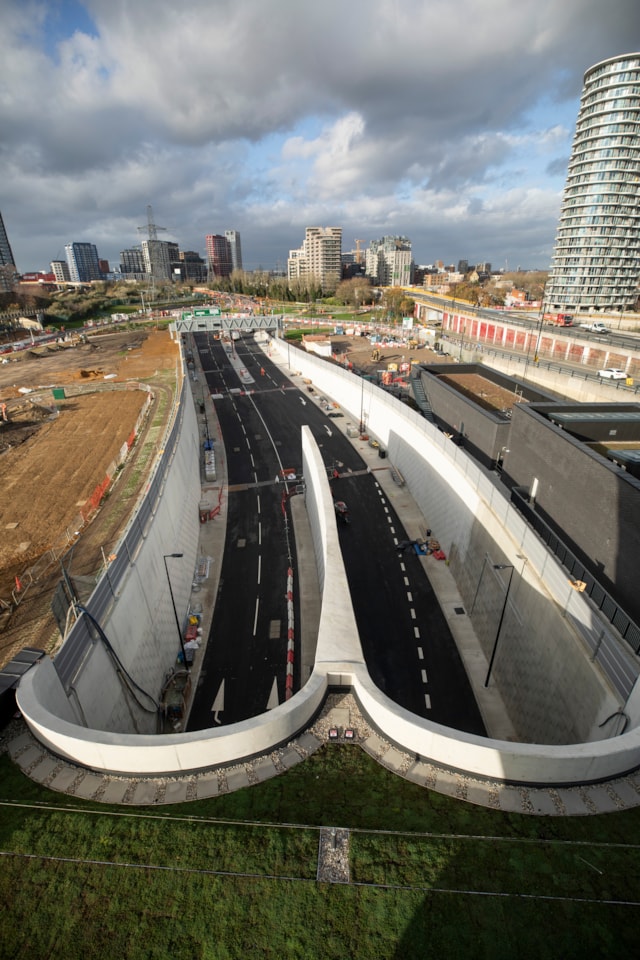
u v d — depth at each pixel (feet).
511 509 84.28
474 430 128.36
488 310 378.94
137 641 75.10
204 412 223.92
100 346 337.52
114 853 39.99
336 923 35.73
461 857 39.22
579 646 61.26
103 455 141.59
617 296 388.98
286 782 45.24
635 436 100.53
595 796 43.29
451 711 79.36
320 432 197.26
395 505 140.36
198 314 319.06
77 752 45.60
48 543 96.48
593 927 35.19
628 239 375.25
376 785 44.80
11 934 35.63
